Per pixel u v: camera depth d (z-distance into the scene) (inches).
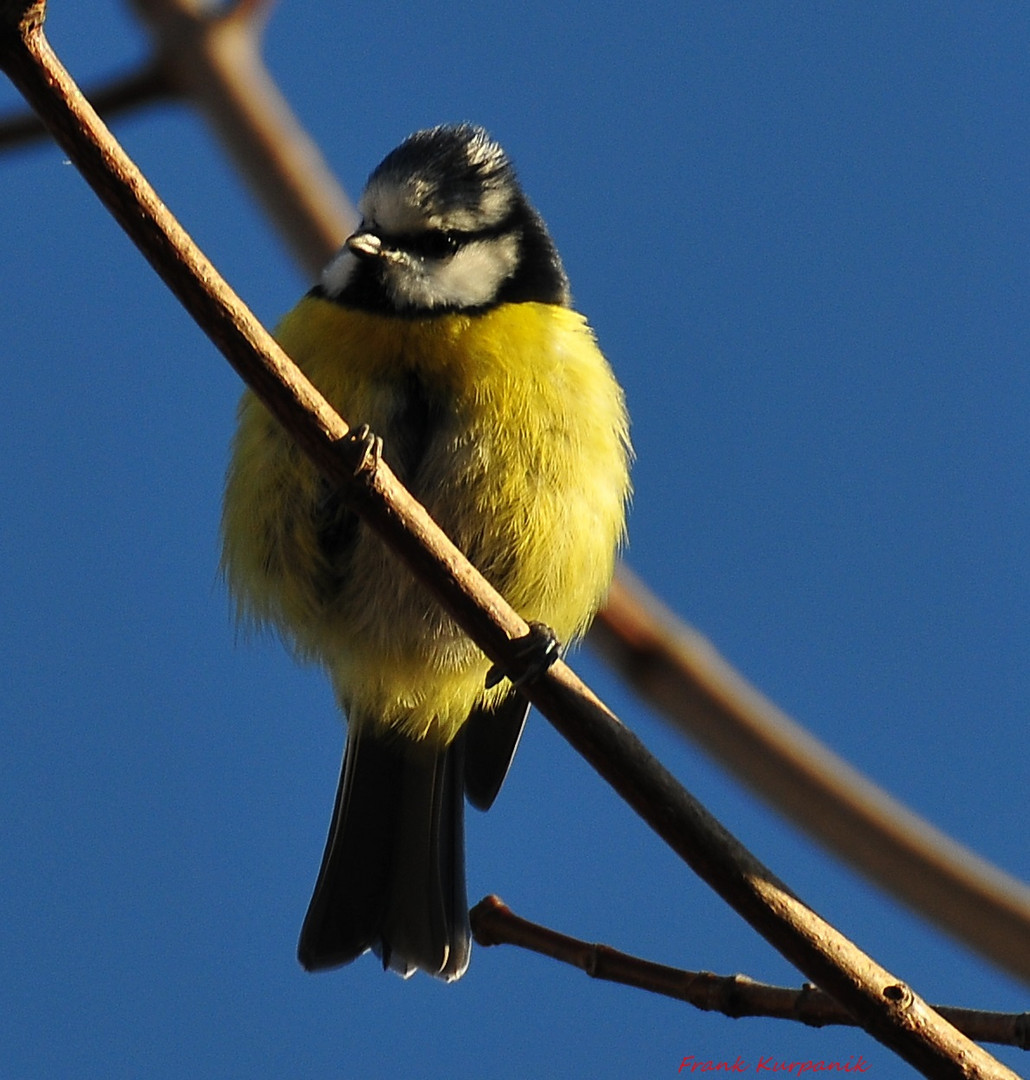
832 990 221.1
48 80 214.1
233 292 233.0
